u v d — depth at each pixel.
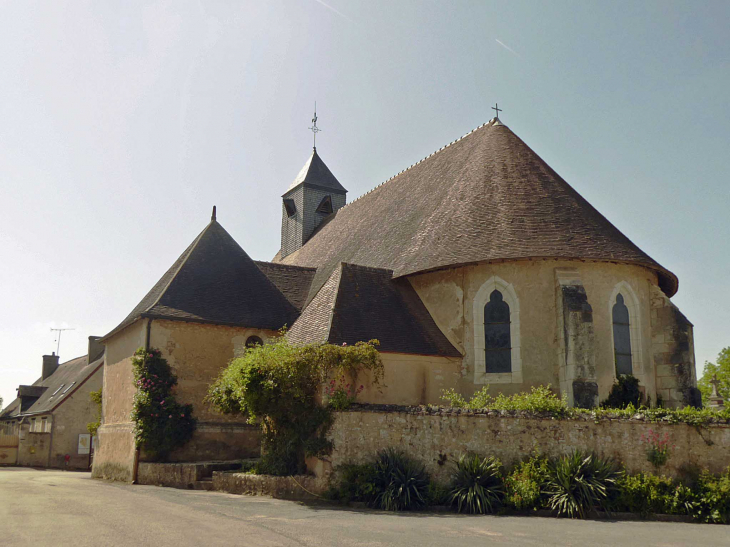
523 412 14.44
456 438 14.55
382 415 15.03
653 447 13.86
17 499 14.63
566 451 14.04
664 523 12.35
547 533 10.66
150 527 10.22
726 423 13.90
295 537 9.57
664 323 19.34
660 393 19.14
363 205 31.53
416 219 23.66
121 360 24.34
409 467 14.27
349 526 10.88
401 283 20.52
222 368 22.28
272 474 16.22
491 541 9.72
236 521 11.11
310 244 34.41
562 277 18.09
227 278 24.22
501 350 18.61
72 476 27.08
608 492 13.18
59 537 9.27
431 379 18.22
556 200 20.39
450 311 19.39
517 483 13.42
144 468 20.70
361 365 16.31
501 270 18.84
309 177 38.50
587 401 16.77
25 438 37.88
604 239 19.11
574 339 17.19
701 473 13.59
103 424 25.81
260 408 16.28
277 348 16.62
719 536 10.82
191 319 21.88
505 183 21.33
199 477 18.50
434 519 12.12
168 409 21.09
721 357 44.88
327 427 15.16
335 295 18.55
